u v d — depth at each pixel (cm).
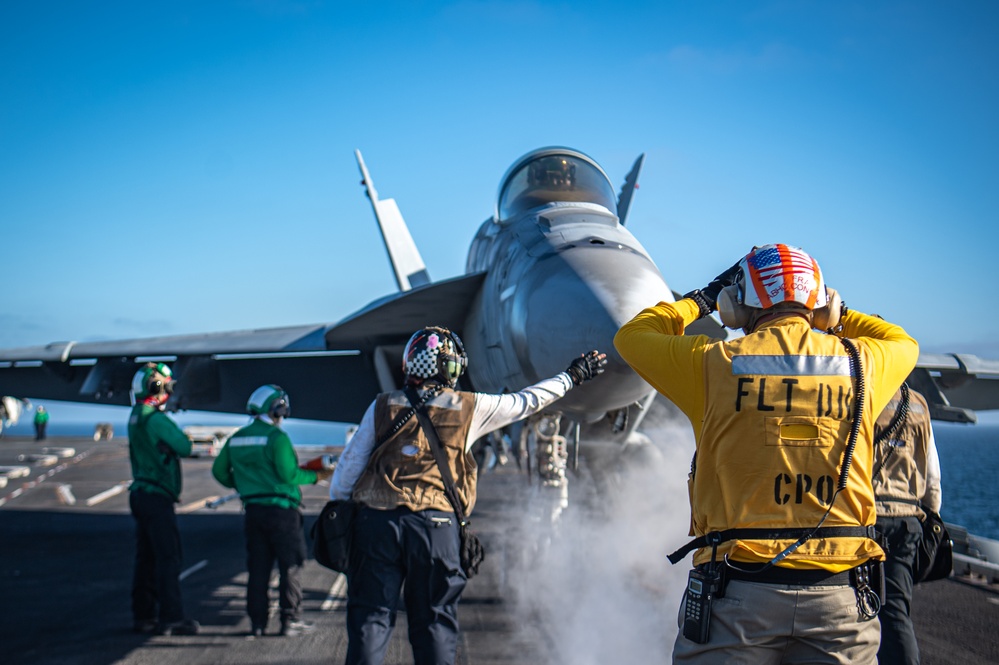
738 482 279
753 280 305
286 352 1153
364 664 351
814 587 267
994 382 1305
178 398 1261
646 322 325
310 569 976
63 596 823
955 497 3095
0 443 3744
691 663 284
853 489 277
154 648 639
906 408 451
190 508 1572
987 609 739
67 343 1336
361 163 1538
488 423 394
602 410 615
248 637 673
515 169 903
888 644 441
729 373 285
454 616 378
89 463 2570
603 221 773
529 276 675
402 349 1012
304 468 696
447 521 372
